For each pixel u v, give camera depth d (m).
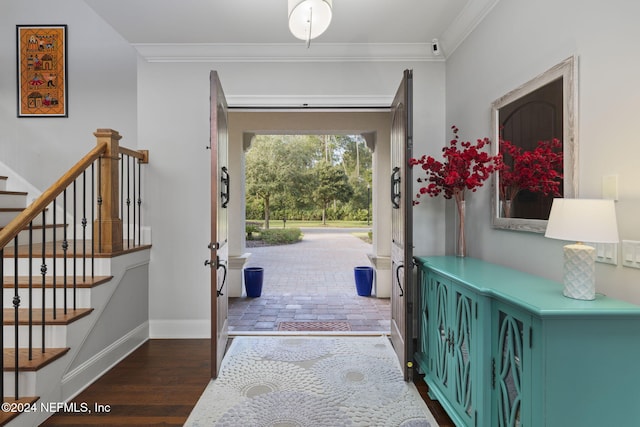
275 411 2.01
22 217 1.91
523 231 1.99
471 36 2.68
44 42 3.81
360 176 14.91
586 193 1.54
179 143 3.25
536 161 1.85
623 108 1.36
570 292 1.38
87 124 3.83
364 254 9.38
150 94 3.24
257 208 14.55
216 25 2.82
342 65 3.24
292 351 2.88
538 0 1.87
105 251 2.70
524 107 1.97
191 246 3.26
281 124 4.82
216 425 1.88
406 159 2.32
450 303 1.92
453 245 3.06
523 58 2.01
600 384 1.23
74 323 2.23
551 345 1.22
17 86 3.81
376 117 4.81
